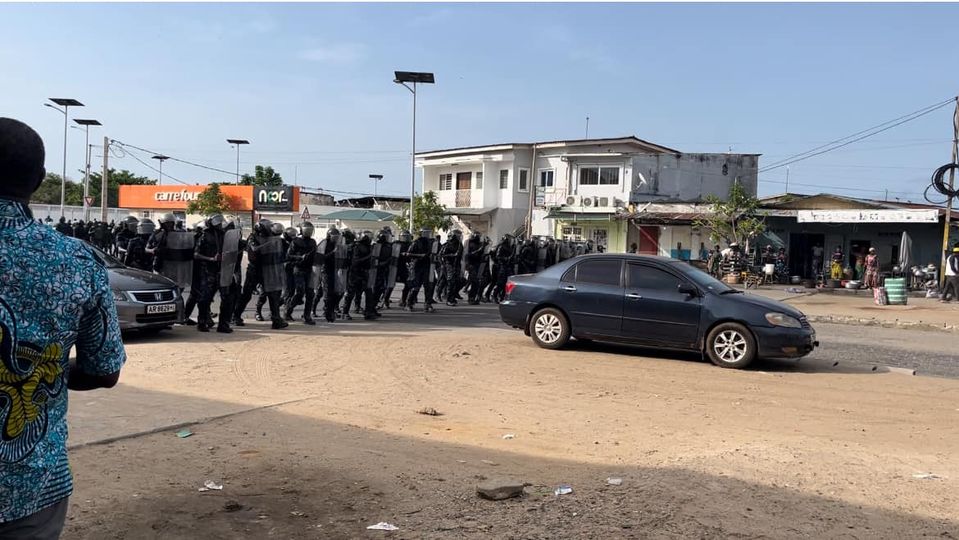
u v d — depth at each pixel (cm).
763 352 963
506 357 1022
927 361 1141
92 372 225
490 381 864
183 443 568
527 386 842
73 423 606
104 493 450
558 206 4125
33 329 197
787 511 428
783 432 659
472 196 4672
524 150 4500
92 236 2531
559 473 518
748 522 409
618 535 391
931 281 2889
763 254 3312
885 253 3312
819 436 645
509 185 4503
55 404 209
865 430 674
